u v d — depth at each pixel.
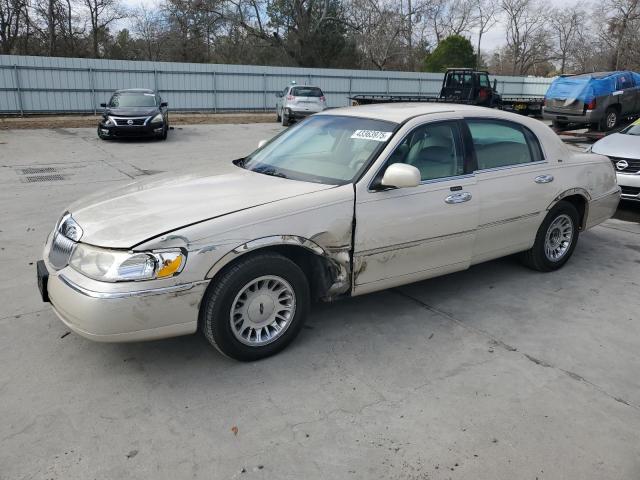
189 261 3.07
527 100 23.36
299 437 2.79
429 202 3.96
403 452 2.69
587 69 52.31
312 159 4.15
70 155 13.12
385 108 4.58
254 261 3.29
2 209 7.49
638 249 6.09
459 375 3.40
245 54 44.56
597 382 3.36
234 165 4.55
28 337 3.76
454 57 43.47
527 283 4.95
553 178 4.89
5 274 4.94
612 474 2.56
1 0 36.78
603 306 4.48
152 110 16.34
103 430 2.81
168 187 3.84
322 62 42.34
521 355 3.66
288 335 3.59
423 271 4.12
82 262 3.12
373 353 3.64
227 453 2.66
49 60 23.59
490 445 2.75
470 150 4.32
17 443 2.70
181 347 3.67
